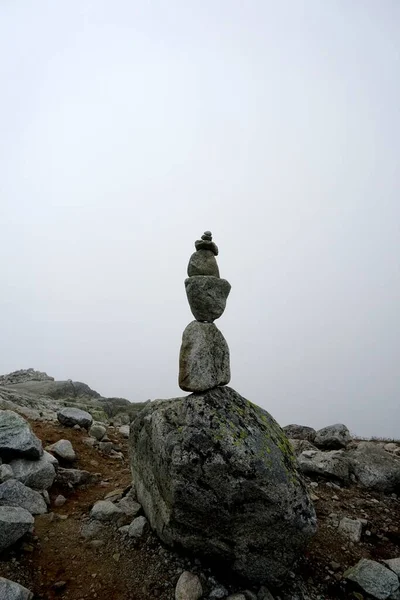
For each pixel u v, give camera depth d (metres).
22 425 2.61
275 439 1.95
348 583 1.85
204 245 2.22
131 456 2.46
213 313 2.11
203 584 1.72
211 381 1.98
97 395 9.17
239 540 1.74
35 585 1.68
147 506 2.12
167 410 2.07
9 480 2.24
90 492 2.61
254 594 1.71
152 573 1.78
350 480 2.99
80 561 1.86
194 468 1.75
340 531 2.27
